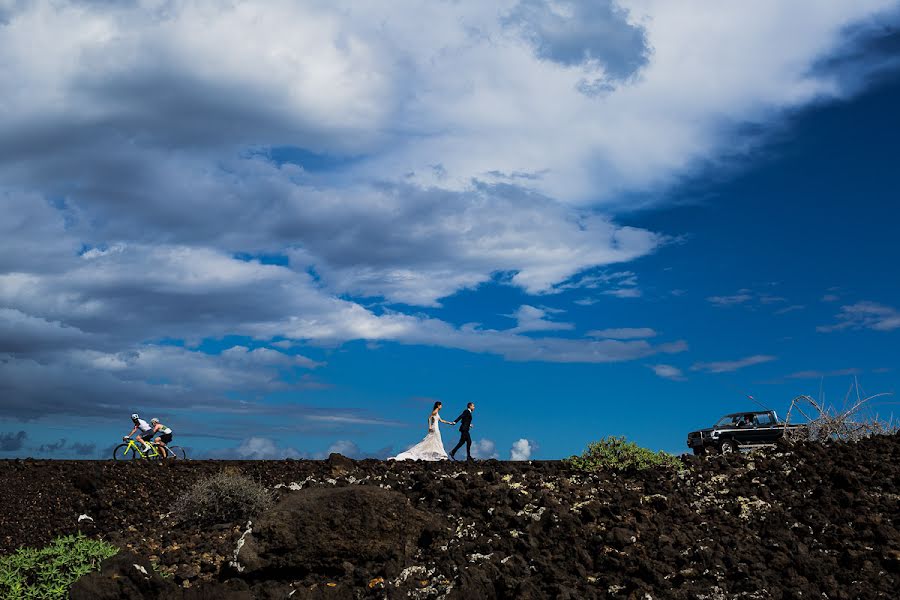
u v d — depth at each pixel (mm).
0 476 13344
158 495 12266
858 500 9219
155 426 16438
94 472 12867
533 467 12227
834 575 7484
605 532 8680
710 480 10594
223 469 13570
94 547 7609
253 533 8539
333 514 8500
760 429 20703
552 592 7406
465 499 9930
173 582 7824
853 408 13391
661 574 7602
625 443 11656
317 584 8172
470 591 7383
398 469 12672
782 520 8961
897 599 6859
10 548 10594
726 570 7660
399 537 8578
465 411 17250
